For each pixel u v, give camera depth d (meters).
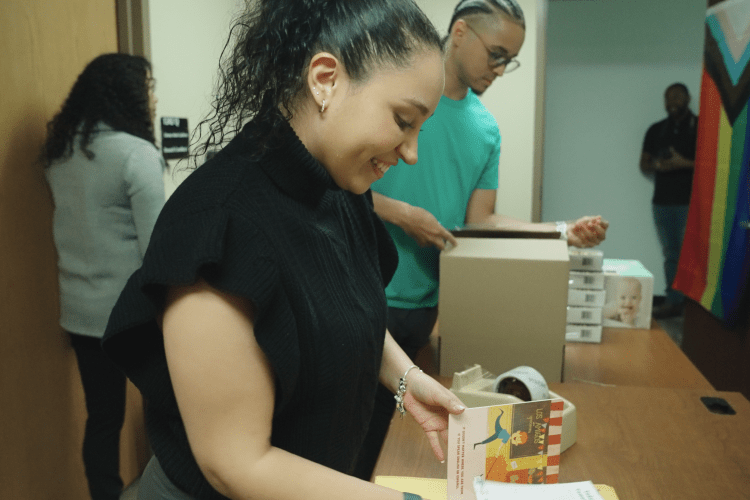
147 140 1.97
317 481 0.68
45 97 1.96
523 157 3.16
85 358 2.01
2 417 1.82
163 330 0.66
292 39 0.69
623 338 1.91
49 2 1.96
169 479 0.79
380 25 0.66
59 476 2.12
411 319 1.78
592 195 4.77
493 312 1.57
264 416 0.66
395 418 1.35
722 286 2.53
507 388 1.29
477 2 1.59
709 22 2.71
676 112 4.32
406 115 0.69
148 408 0.80
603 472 1.12
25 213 1.90
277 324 0.65
